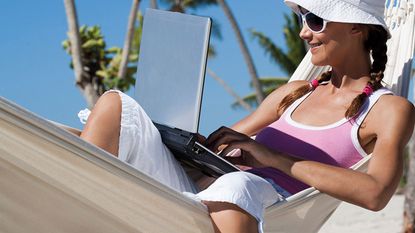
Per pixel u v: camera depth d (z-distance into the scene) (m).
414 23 3.78
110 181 2.73
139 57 3.40
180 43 3.18
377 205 3.01
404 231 10.76
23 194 2.75
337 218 15.76
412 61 3.69
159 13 3.30
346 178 3.03
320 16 3.28
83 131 3.08
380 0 3.38
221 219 2.86
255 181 2.94
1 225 2.79
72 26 16.91
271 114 3.69
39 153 2.65
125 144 3.07
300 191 3.27
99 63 21.78
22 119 2.57
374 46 3.39
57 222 2.82
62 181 2.72
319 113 3.42
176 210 2.82
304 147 3.35
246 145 3.19
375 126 3.24
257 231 2.87
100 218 2.83
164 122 3.25
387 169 3.06
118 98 3.11
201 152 3.12
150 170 3.14
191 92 3.12
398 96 3.29
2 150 2.65
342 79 3.42
